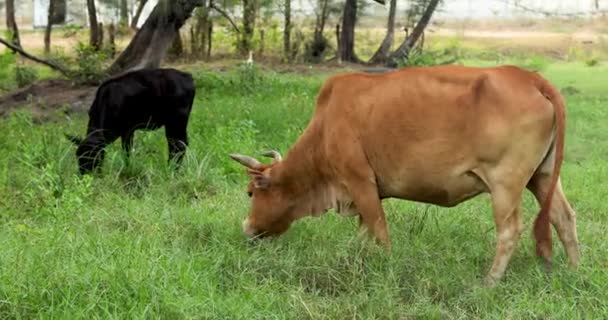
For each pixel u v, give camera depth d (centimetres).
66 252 627
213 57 2747
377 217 671
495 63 2677
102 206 805
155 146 1025
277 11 2875
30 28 3825
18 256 605
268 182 709
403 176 650
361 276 615
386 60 2830
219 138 1050
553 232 739
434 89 632
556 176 614
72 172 930
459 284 611
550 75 2406
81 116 1417
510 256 622
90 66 1733
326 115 686
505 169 614
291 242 696
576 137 1266
